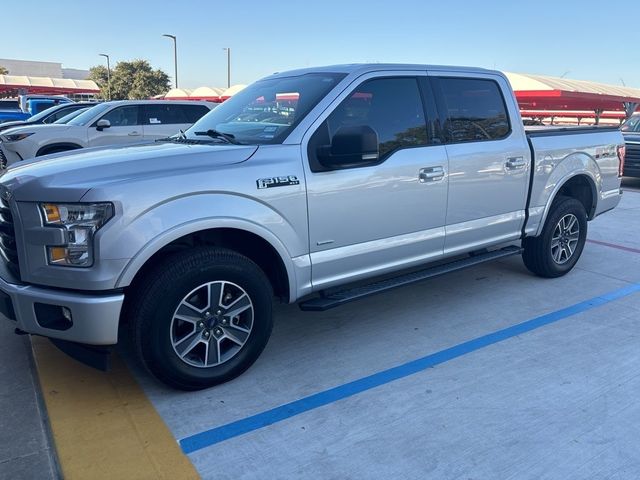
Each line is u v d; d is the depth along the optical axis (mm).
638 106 29328
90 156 3537
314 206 3674
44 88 50125
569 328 4496
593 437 3027
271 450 2912
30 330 3180
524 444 2965
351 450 2914
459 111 4602
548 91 24531
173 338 3266
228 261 3352
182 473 2730
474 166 4582
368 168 3906
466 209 4617
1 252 3473
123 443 2955
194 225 3174
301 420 3184
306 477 2711
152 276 3148
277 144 3598
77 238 2967
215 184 3268
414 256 4352
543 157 5188
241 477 2707
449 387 3553
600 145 5871
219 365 3477
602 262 6430
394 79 4211
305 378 3672
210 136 4016
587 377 3682
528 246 5570
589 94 25609
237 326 3525
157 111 12000
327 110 3789
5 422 3127
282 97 4113
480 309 4902
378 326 4527
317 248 3771
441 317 4719
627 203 10500
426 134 4340
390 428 3109
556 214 5445
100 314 3002
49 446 2918
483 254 5039
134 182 3047
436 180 4309
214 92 38125
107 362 3201
